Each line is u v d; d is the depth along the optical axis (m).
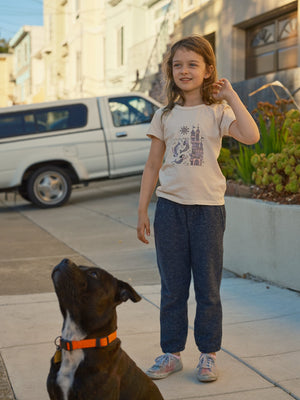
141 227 3.24
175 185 3.10
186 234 3.13
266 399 2.93
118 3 19.53
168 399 2.96
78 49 22.89
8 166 10.69
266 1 10.72
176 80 3.09
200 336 3.18
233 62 12.01
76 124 11.06
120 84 19.72
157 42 16.22
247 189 6.18
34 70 34.53
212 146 3.09
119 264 6.26
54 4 26.91
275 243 5.16
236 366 3.36
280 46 10.95
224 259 6.04
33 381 3.16
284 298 4.76
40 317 4.32
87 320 2.29
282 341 3.77
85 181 11.24
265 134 6.40
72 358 2.28
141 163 11.40
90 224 9.00
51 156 10.84
